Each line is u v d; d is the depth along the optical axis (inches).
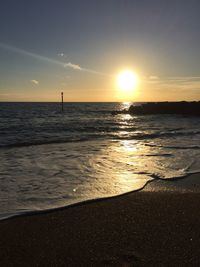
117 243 200.4
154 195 303.3
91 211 256.8
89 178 363.3
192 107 2504.9
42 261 179.3
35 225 227.8
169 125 1359.5
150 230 220.2
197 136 840.9
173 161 472.7
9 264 175.8
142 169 414.6
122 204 275.0
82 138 781.3
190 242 201.8
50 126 1207.6
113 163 453.1
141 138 798.5
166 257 182.5
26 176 370.0
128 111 2743.6
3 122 1472.7
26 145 634.8
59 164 440.5
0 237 207.9
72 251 190.5
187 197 298.8
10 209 257.0
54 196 293.4
